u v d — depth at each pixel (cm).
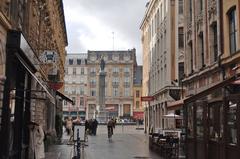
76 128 1947
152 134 2808
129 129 7612
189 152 1639
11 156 1404
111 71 13388
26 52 1442
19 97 1516
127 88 13312
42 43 2586
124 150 2711
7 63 1320
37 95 2267
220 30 2331
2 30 1256
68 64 13862
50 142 2959
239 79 1171
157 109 5034
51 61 2173
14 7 1490
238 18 2075
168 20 4406
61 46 5525
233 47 2183
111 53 13538
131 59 13388
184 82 3209
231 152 1115
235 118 1091
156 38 5319
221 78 2270
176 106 2159
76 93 13725
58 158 2075
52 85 2862
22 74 1556
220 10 2344
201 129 1453
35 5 2166
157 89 5116
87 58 13538
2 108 1295
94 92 13288
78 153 1766
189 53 3153
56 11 4125
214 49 2516
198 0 2873
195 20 2927
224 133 1168
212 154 1305
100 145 3170
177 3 4391
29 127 1683
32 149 1677
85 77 13788
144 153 2495
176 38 4369
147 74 6272
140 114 10081
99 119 8412
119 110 13238
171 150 2134
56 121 3912
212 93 1309
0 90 1273
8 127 1296
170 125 4172
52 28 3412
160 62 4925
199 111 1484
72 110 13150
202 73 2628
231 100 1127
